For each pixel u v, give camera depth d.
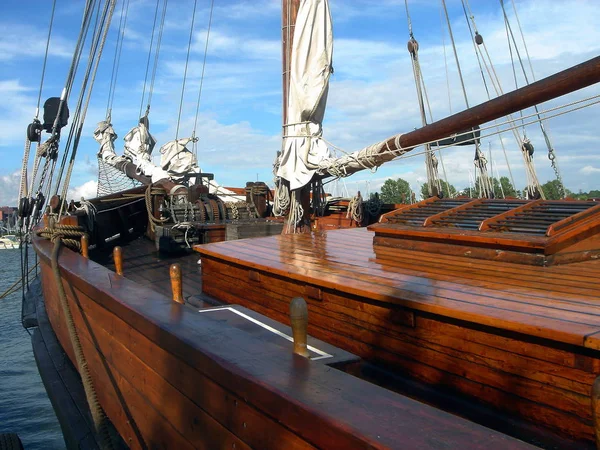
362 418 1.85
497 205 5.34
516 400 2.78
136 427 3.93
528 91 4.45
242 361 2.49
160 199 10.90
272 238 6.97
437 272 4.13
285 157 8.12
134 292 4.12
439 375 3.21
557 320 2.70
